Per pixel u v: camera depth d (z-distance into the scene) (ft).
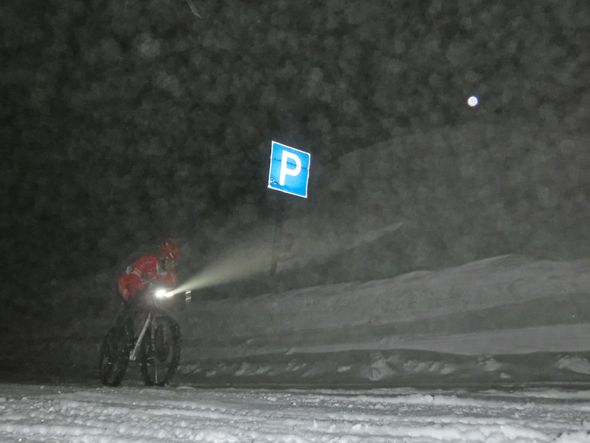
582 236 40.16
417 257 46.19
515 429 10.66
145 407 15.60
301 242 59.26
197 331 46.32
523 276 35.06
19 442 11.38
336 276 48.96
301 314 41.04
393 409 14.92
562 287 32.45
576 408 14.29
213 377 33.63
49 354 57.31
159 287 28.40
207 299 53.98
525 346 27.45
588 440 9.67
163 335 28.30
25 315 77.05
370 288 40.70
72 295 76.89
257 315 43.65
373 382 26.73
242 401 17.26
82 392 20.84
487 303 33.45
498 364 25.72
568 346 26.55
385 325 34.81
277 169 54.49
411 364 27.89
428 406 15.47
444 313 33.86
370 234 54.03
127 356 28.37
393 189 59.77
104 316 63.87
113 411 14.94
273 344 37.58
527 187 49.60
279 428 12.01
